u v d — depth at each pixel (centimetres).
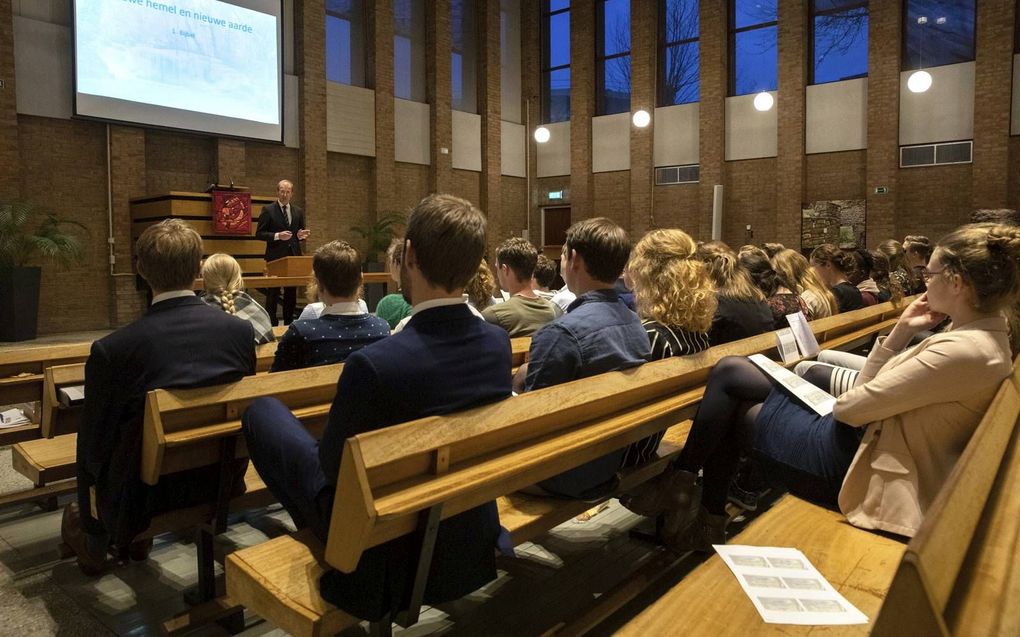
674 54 1477
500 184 1571
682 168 1464
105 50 967
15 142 912
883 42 1230
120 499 194
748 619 137
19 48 918
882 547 171
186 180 1091
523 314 320
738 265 331
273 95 1160
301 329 254
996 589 105
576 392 187
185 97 1051
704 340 262
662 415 221
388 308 389
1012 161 1146
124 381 196
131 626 211
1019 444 186
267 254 877
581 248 227
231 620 208
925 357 175
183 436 186
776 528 182
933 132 1214
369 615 145
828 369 245
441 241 155
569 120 1605
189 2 1045
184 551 264
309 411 219
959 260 177
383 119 1354
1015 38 1141
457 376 155
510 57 1608
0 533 280
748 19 1390
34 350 274
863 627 135
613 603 207
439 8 1432
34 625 211
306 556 161
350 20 1329
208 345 208
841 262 501
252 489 227
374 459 132
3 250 863
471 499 154
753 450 219
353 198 1337
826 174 1314
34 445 270
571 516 208
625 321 224
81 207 986
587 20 1541
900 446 179
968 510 111
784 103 1327
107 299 1014
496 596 230
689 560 251
